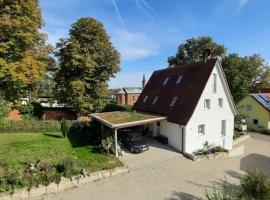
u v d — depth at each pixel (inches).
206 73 920.9
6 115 1060.5
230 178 648.4
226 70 1647.4
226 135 1008.9
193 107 852.6
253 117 1553.9
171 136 914.1
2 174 564.1
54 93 1326.3
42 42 1096.2
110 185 595.2
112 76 1360.7
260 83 2217.0
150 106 1119.6
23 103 1327.5
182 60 1935.3
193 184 604.4
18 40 935.7
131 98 2923.2
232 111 1024.9
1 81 926.4
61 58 1275.8
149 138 1019.9
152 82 1285.7
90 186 589.6
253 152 967.6
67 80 1268.5
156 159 780.6
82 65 1207.6
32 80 1000.9
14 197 511.8
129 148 857.5
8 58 960.9
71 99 1239.5
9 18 887.1
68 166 609.9
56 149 823.7
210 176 659.4
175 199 527.8
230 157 864.3
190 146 856.3
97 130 1058.1
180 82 1040.8
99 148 840.9
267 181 433.4
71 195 543.8
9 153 753.6
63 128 1003.9
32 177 561.0
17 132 1057.5
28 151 783.1
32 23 936.3
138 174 661.9
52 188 554.3
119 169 667.4
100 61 1295.5
